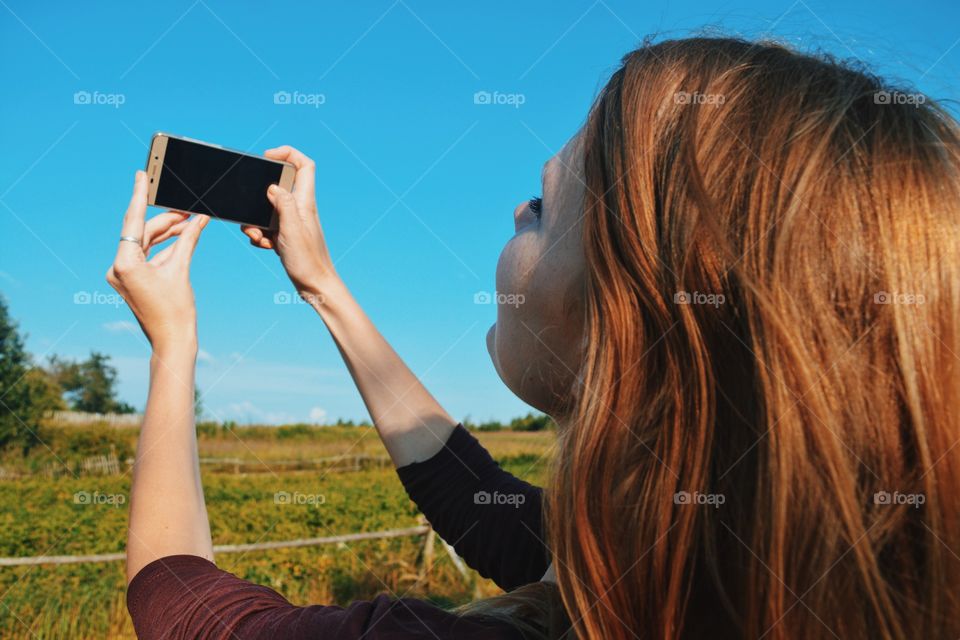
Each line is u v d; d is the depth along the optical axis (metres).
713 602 0.80
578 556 0.82
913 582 0.73
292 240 1.49
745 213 0.83
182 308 1.20
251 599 0.97
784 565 0.72
